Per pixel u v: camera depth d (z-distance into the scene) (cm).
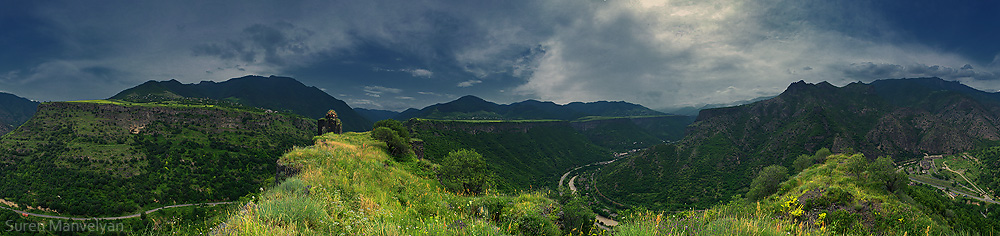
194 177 12600
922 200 4250
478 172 3791
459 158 3803
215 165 14075
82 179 10900
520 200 1530
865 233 2180
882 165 4481
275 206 793
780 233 766
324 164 2088
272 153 17238
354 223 855
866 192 3931
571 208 1487
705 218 827
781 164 18175
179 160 13612
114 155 12838
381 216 1053
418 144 6344
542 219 1341
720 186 16825
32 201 9175
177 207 10344
